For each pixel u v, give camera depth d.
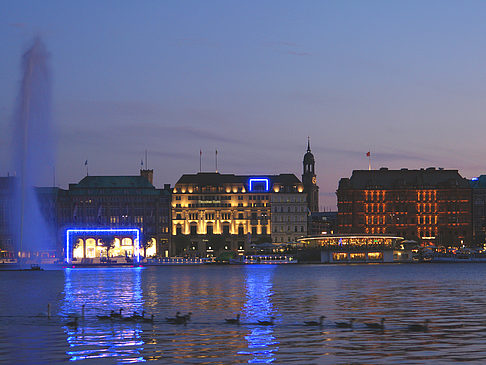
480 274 197.62
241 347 71.06
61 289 147.88
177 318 88.31
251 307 107.50
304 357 66.38
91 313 100.62
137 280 178.75
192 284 160.62
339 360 65.06
